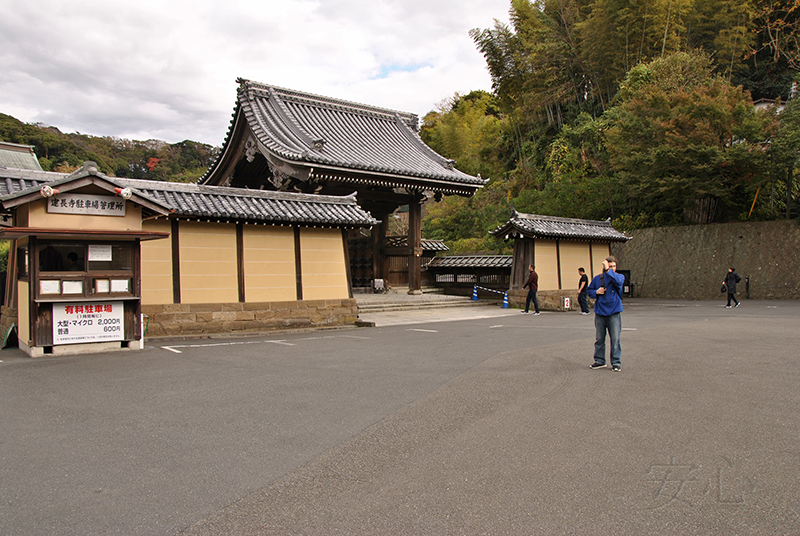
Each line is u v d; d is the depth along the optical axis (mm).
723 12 30172
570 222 20969
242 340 11195
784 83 31984
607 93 34156
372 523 3090
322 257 14039
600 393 6047
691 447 4270
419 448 4336
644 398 5797
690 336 10773
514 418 5113
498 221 32656
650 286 26422
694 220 25688
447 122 43250
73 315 8852
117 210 9086
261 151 19078
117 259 9219
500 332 12227
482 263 23500
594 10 31953
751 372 7086
